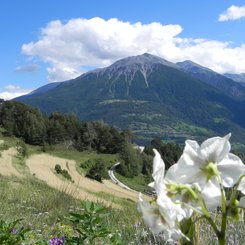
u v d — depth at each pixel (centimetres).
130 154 11819
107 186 9262
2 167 7431
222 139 182
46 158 10238
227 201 171
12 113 11981
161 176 172
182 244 172
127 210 1175
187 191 175
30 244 602
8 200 1319
